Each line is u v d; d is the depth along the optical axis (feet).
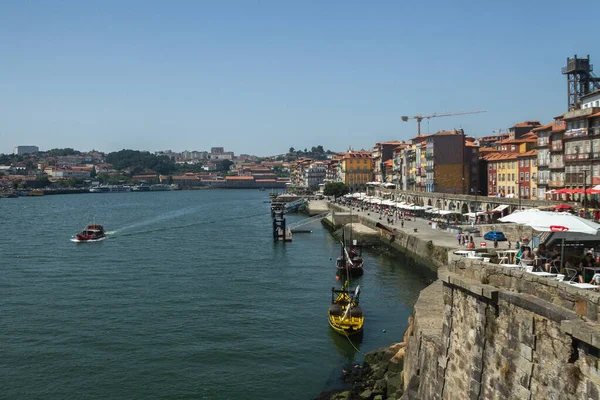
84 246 369.91
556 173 339.16
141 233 451.94
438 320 113.80
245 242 390.83
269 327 179.42
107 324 182.09
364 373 140.46
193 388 135.54
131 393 132.87
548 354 56.90
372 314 194.80
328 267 286.66
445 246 250.57
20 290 230.89
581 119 289.74
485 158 508.94
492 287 68.08
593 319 52.49
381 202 515.91
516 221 77.51
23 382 138.41
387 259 310.04
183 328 178.09
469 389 71.87
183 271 273.95
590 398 50.90
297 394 132.26
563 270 71.46
